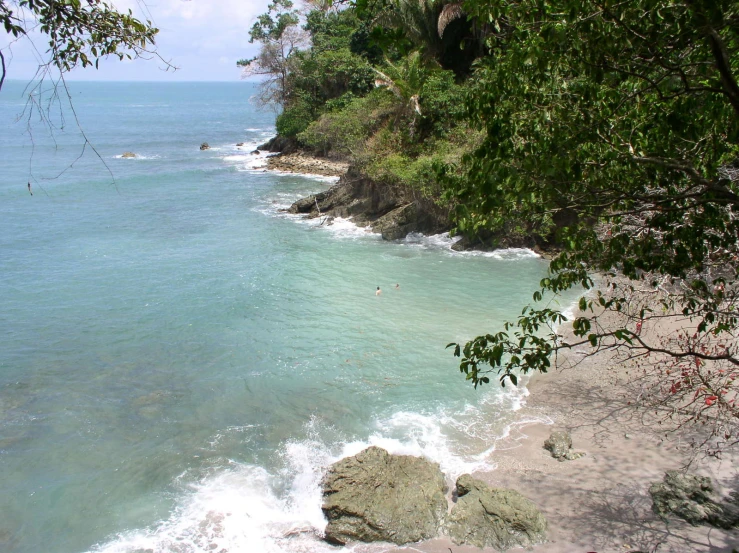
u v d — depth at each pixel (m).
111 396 14.79
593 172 6.92
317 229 31.83
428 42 35.28
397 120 34.84
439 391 14.85
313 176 50.34
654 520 10.36
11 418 13.80
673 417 13.24
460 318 19.16
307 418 13.78
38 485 11.55
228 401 14.53
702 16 5.27
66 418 13.84
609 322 18.06
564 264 7.63
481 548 9.98
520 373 15.68
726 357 6.95
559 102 7.30
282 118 59.50
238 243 28.81
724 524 10.06
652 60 6.75
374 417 13.81
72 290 22.00
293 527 10.53
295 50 59.97
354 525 10.28
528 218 8.39
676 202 7.70
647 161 6.46
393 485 10.95
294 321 19.11
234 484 11.60
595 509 10.70
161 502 11.12
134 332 18.34
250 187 45.16
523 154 6.77
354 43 52.72
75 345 17.50
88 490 11.43
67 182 45.12
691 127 6.45
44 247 27.72
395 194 31.47
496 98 7.32
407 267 24.78
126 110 141.00
